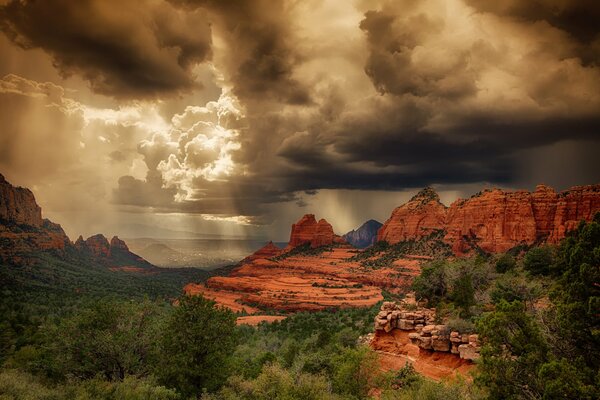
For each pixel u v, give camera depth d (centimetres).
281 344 7356
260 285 16962
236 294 16662
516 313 1933
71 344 3516
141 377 3512
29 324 7712
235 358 4716
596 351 1855
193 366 3412
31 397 2588
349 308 11725
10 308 9175
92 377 3494
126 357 3431
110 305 3841
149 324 3869
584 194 13162
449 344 3606
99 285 18950
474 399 2086
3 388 2645
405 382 3216
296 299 13762
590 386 1540
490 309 4378
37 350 4812
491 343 1967
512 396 1775
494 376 1855
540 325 2145
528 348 1861
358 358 3256
